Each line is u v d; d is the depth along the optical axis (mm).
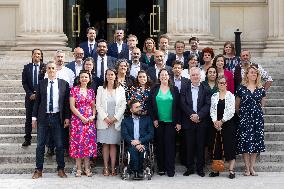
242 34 23031
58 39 20203
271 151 14148
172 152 12930
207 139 13172
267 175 12953
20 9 21141
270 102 16281
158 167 13094
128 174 12461
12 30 22625
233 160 12781
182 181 12305
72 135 12758
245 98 12891
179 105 13078
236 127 12992
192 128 13008
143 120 12789
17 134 14656
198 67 13938
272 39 22438
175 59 14898
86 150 12695
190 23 20203
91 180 12375
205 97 13102
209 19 20828
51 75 12695
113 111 12922
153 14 22938
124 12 23844
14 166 13328
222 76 12922
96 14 23828
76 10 22609
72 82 13828
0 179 12516
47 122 12633
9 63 18766
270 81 14203
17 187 11688
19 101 16031
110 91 13008
